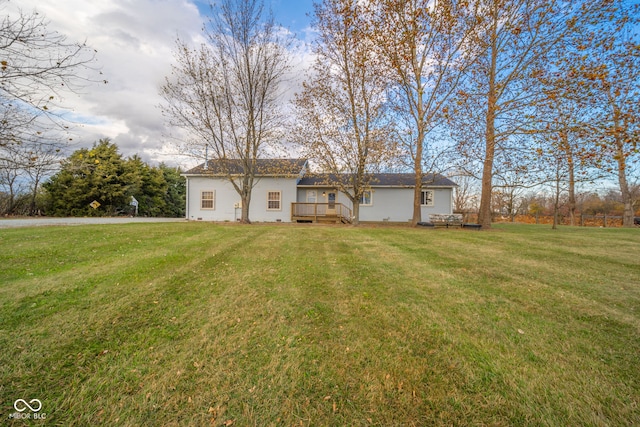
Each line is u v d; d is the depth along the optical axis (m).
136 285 3.89
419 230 11.79
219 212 18.41
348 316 3.12
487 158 12.85
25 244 6.45
